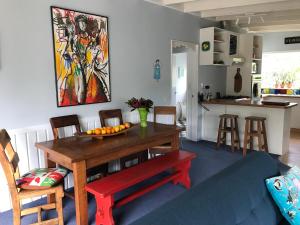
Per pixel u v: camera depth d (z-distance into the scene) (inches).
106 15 141.0
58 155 96.3
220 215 52.6
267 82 300.2
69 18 124.3
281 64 290.2
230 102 201.8
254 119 179.0
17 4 107.3
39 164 120.1
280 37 277.6
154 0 165.5
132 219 105.7
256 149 198.4
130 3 153.2
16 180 93.9
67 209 113.6
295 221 67.8
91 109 139.6
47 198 115.6
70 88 128.6
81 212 95.4
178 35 191.5
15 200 89.7
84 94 134.7
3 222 103.6
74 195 103.8
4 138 91.4
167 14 179.6
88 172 122.8
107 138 116.9
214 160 174.6
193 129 223.9
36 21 113.6
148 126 142.9
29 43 112.4
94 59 137.0
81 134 115.6
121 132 120.7
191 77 219.1
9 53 107.0
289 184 70.9
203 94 223.8
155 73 175.6
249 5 173.5
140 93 167.0
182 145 210.4
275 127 186.1
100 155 98.7
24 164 115.1
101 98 143.1
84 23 130.6
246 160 77.0
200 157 180.7
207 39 209.6
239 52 246.5
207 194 55.4
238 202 58.9
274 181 70.1
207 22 221.8
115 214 108.9
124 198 103.7
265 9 178.5
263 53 290.4
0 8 102.8
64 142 111.2
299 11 191.8
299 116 265.3
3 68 106.0
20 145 113.3
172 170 147.6
